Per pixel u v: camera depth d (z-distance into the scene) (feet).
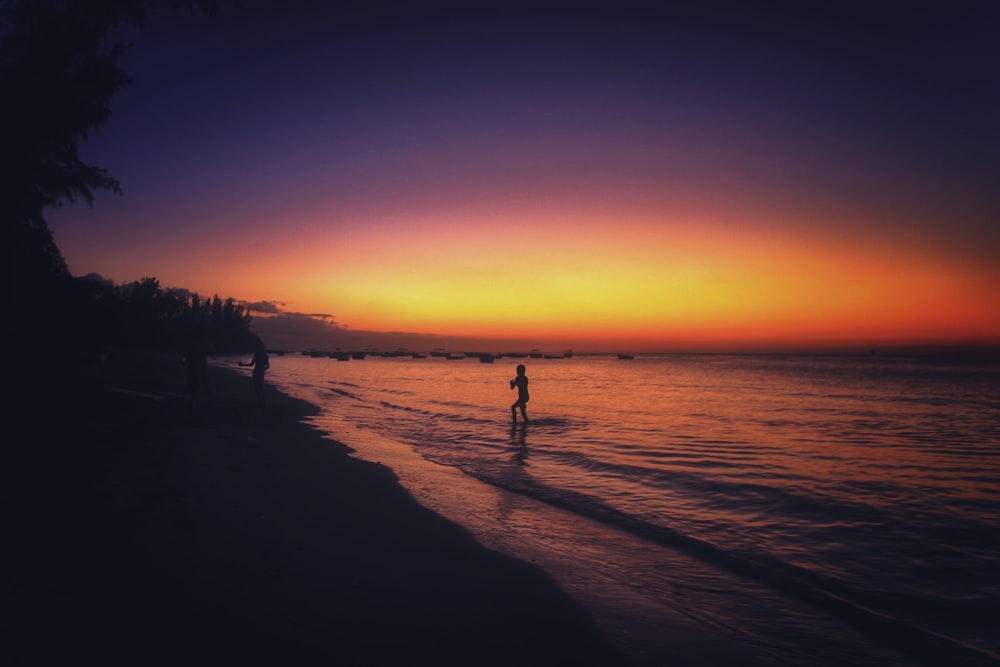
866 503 28.91
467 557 18.53
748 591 17.47
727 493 30.73
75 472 23.72
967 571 19.52
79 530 16.47
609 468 37.35
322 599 13.91
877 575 19.10
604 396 119.14
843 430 62.39
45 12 31.40
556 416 72.08
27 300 57.41
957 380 222.07
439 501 26.76
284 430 44.83
